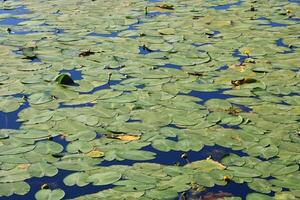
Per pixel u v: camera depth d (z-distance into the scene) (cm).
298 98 450
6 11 741
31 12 733
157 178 336
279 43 592
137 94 456
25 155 359
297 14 715
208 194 320
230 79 490
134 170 345
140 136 386
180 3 791
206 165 352
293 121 410
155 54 553
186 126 402
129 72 504
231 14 717
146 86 473
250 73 504
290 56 550
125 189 323
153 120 410
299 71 509
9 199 316
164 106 434
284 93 461
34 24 667
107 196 315
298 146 374
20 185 326
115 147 371
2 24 669
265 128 399
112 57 543
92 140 380
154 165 352
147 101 442
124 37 612
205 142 379
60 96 451
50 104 436
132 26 656
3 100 441
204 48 573
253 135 389
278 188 326
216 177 338
